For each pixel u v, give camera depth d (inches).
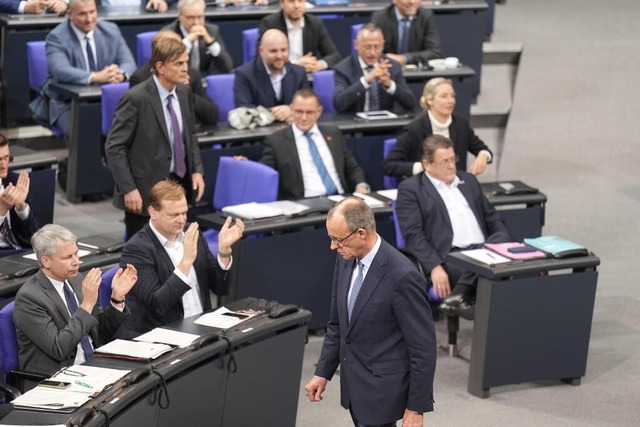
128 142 411.2
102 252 361.1
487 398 373.7
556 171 601.9
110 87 477.1
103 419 255.3
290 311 327.6
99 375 275.4
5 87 542.6
